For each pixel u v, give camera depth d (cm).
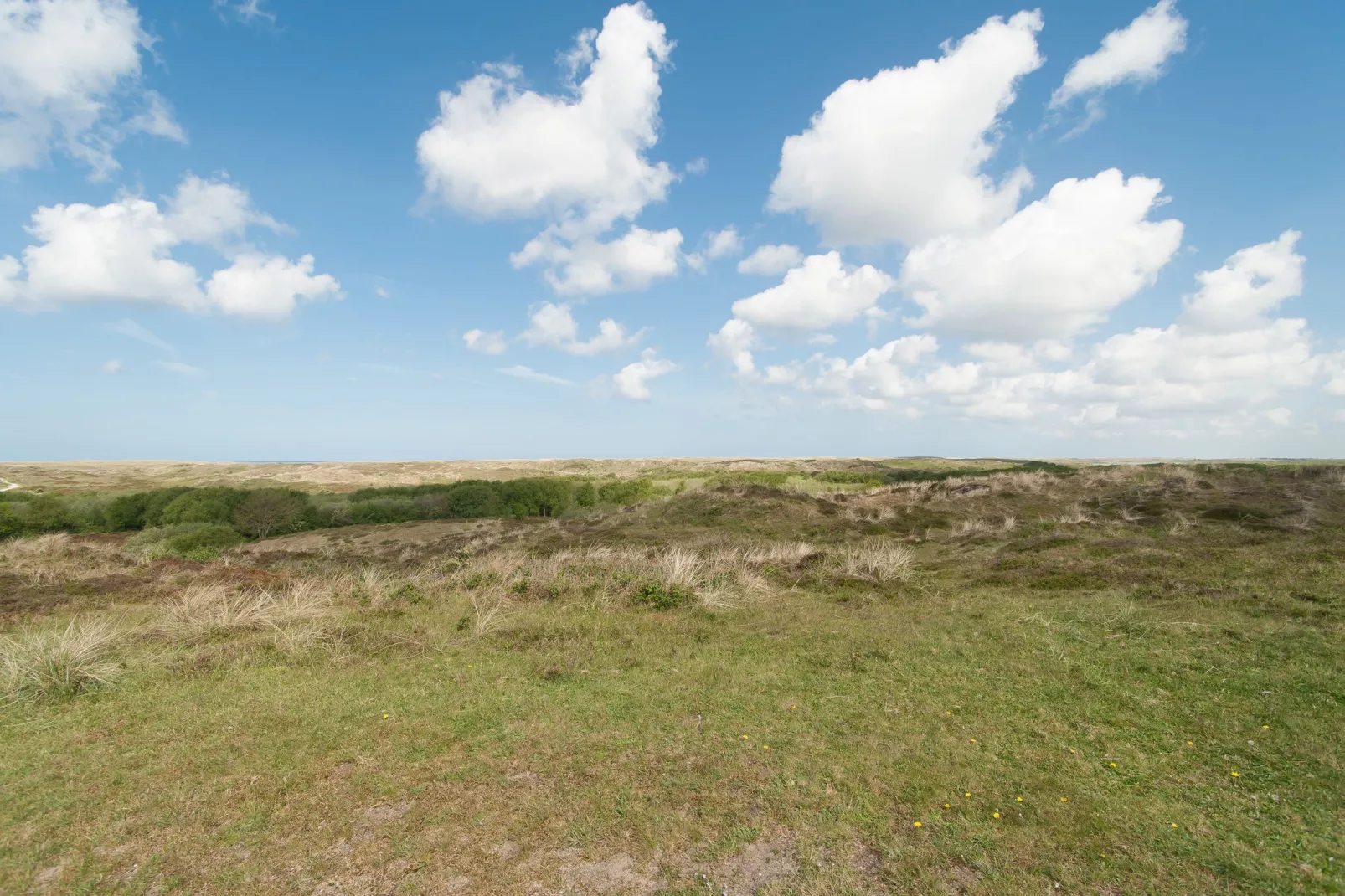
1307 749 434
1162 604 809
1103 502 1897
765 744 475
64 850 358
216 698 591
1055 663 631
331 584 1291
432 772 443
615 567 1268
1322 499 1605
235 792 417
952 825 363
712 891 317
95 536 2783
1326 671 546
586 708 555
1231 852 331
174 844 363
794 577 1168
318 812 394
